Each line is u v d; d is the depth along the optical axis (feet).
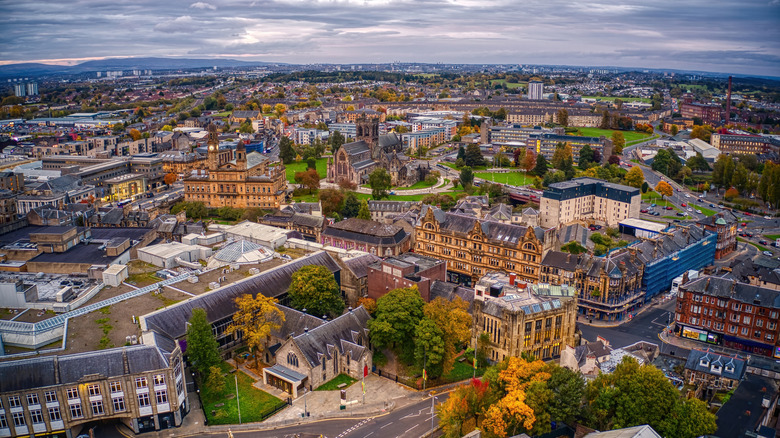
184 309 613.93
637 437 427.33
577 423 504.43
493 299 651.25
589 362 604.49
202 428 511.40
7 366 481.05
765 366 629.51
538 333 640.99
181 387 521.65
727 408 538.06
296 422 522.88
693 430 476.13
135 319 599.16
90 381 485.97
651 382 492.95
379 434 506.07
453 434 485.15
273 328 629.10
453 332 600.80
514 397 485.15
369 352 609.83
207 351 561.84
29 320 602.44
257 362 615.98
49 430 486.79
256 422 517.96
